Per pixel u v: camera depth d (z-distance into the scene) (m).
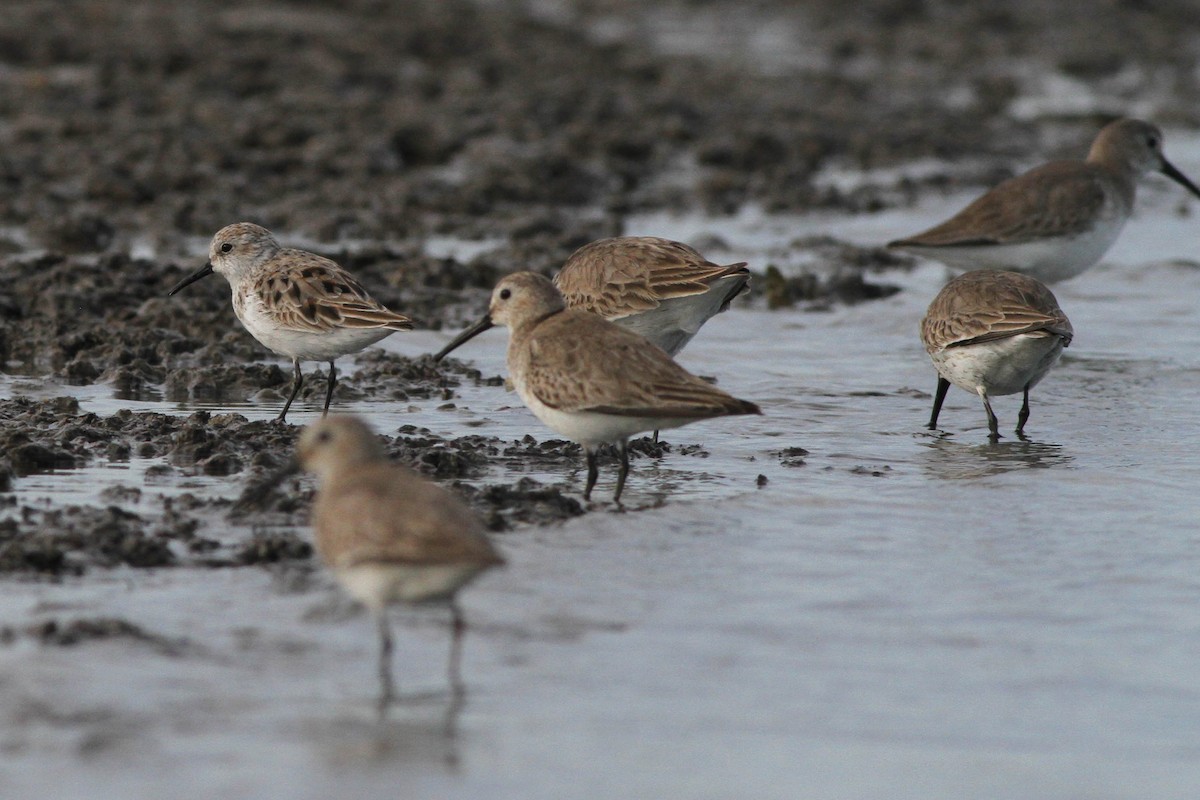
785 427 15.73
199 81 34.25
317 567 10.71
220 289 20.44
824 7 52.72
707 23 50.72
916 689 9.09
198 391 16.45
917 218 27.95
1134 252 25.56
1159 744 8.43
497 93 36.03
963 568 11.22
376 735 8.30
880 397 17.16
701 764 8.09
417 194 27.02
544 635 9.74
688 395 12.17
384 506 8.99
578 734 8.40
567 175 29.45
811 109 37.16
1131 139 22.64
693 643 9.69
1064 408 16.70
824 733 8.48
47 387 16.41
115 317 18.86
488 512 12.08
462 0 50.47
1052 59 45.12
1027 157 33.78
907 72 43.44
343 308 14.93
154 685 8.78
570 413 12.52
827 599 10.52
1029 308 14.95
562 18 50.38
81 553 10.71
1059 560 11.41
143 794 7.56
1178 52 45.97
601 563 11.12
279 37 40.09
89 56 35.88
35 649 9.12
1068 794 7.84
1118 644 9.82
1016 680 9.23
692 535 11.87
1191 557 11.52
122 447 13.59
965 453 14.77
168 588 10.27
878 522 12.33
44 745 8.03
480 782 7.83
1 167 26.55
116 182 25.91
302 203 26.02
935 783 7.94
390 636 9.62
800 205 28.36
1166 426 15.88
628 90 37.84
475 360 18.33
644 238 15.98
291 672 9.05
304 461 10.20
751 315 21.20
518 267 22.33
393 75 36.84
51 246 23.16
